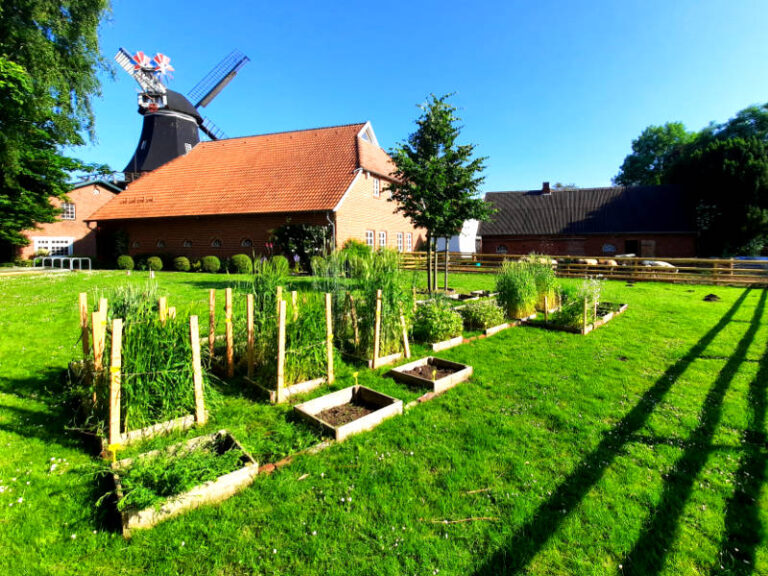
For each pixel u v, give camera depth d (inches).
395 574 93.4
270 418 166.7
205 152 1041.5
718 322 355.3
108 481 123.0
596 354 259.0
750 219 1000.9
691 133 1715.1
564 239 1159.6
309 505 115.5
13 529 103.9
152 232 909.2
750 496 120.3
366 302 243.0
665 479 129.0
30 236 1103.0
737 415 171.0
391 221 976.3
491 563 96.9
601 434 156.8
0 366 217.5
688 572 94.9
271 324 198.8
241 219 816.9
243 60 1701.5
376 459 138.3
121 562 96.1
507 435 155.9
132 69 1433.3
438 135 430.9
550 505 116.5
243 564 95.8
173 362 157.6
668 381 211.3
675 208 1100.5
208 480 116.8
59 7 541.6
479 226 1251.2
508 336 304.3
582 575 93.8
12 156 577.9
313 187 797.9
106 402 144.5
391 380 210.5
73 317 331.9
